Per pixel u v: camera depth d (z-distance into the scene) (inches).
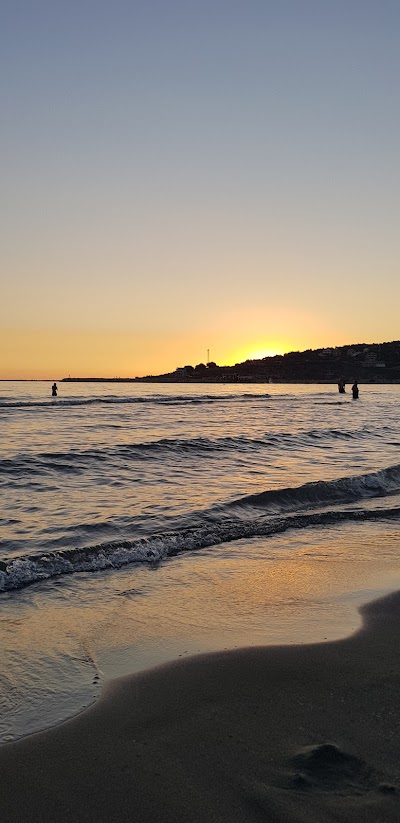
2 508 402.6
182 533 343.6
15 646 196.5
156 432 1026.1
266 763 128.0
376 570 293.7
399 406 2281.0
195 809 113.3
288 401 2672.2
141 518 381.1
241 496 455.2
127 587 261.1
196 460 671.1
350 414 1720.0
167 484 510.9
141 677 174.1
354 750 132.3
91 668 180.7
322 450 780.6
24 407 1831.9
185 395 3218.5
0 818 110.8
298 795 116.5
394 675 174.7
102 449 736.3
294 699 159.0
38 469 581.9
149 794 118.1
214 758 130.6
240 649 195.0
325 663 183.3
